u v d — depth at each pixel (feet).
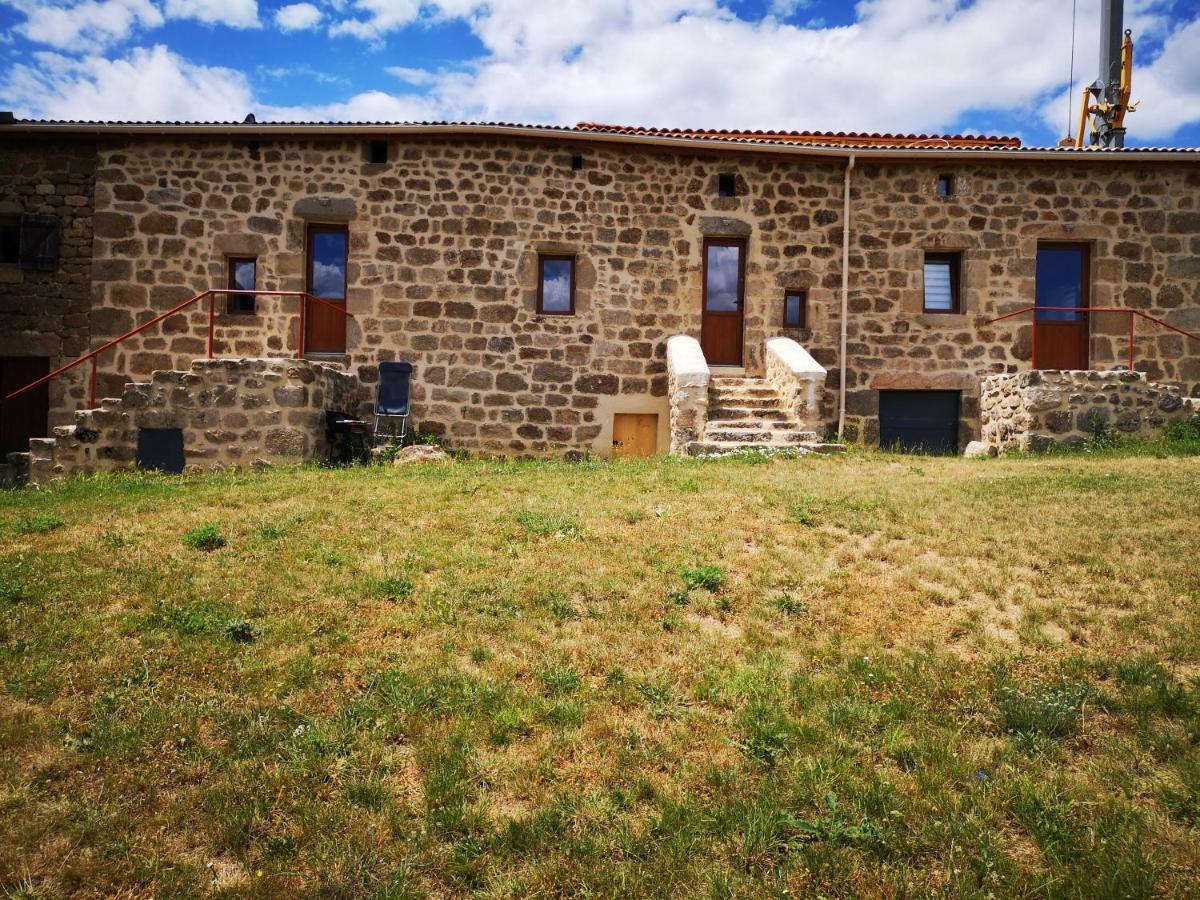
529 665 11.73
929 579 14.93
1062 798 8.73
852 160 34.45
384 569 15.17
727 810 8.54
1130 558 15.14
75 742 9.76
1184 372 34.73
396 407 33.19
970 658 11.92
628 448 34.86
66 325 32.76
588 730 10.14
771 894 7.38
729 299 35.99
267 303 33.32
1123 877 7.42
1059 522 17.40
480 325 33.96
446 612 13.28
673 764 9.50
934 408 35.88
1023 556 15.51
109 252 32.81
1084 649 12.01
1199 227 34.78
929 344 35.19
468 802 8.78
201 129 32.19
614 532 17.53
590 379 34.42
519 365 34.14
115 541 16.51
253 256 33.45
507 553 16.16
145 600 13.58
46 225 32.63
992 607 13.67
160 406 27.25
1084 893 7.34
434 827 8.38
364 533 17.44
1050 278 36.01
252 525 17.87
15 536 17.02
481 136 33.78
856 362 35.19
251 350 33.32
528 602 13.80
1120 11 42.14
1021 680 11.10
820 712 10.42
